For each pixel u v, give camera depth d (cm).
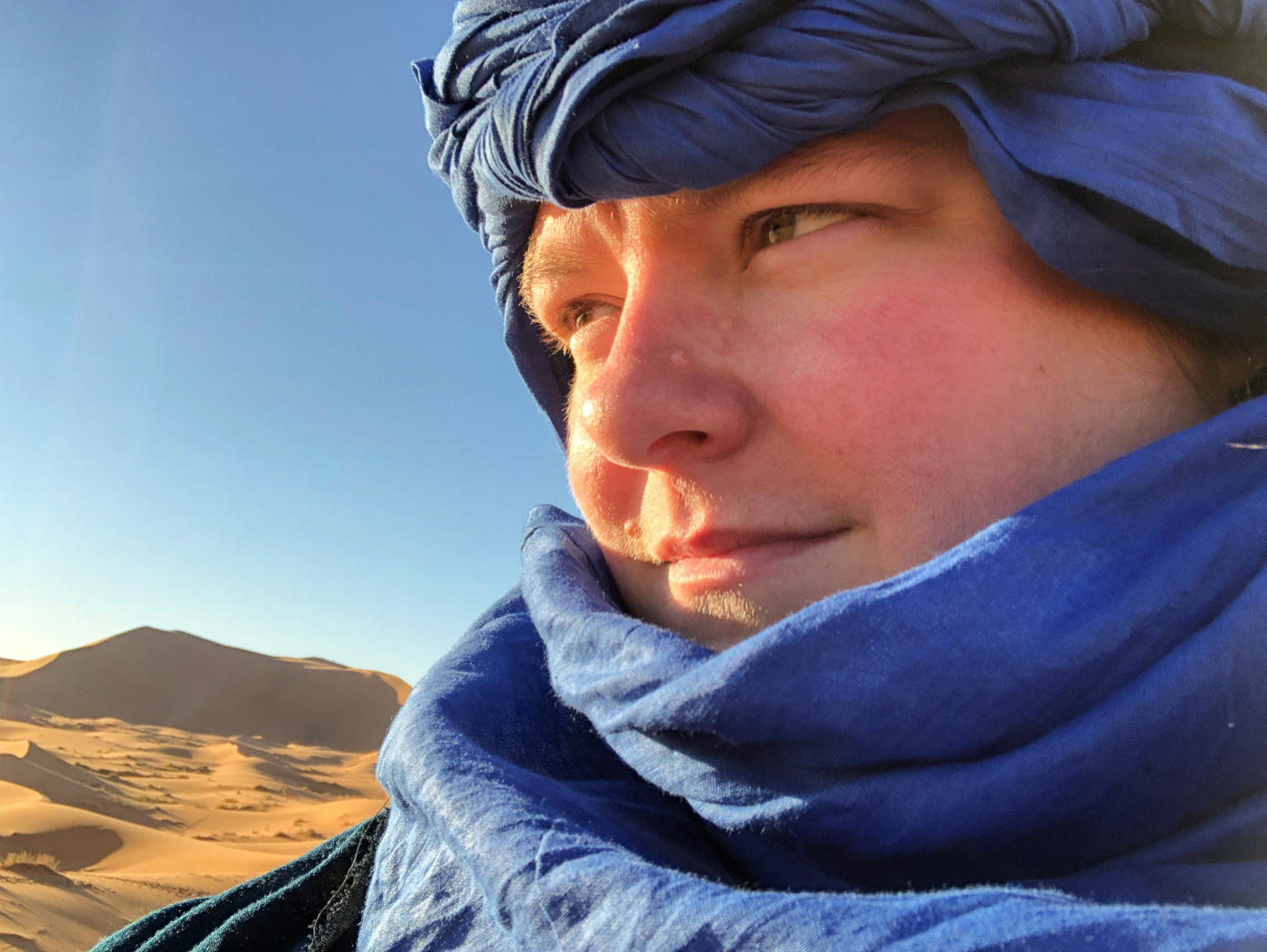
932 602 17
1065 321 20
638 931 15
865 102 20
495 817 20
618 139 21
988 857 17
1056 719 17
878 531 20
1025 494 19
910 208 20
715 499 21
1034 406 19
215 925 35
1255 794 16
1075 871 17
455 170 29
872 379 20
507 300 35
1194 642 16
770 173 21
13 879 762
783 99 20
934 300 20
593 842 19
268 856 1107
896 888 18
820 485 20
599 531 26
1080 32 19
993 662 16
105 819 1093
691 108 20
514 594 35
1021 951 13
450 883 23
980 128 19
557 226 26
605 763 28
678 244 22
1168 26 21
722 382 21
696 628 23
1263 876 15
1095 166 18
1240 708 16
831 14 19
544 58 23
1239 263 19
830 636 17
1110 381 20
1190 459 18
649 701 19
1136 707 16
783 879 20
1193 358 20
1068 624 17
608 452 22
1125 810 16
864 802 17
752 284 21
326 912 30
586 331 27
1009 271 20
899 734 17
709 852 23
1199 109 19
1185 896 15
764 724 17
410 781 23
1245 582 17
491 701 27
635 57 20
